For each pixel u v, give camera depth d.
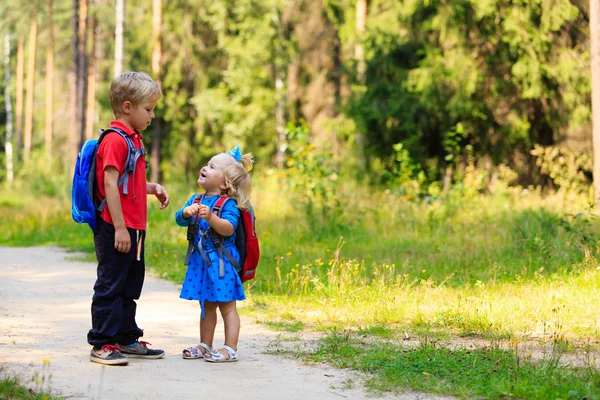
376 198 20.34
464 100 24.33
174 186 23.11
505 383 5.25
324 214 16.73
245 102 41.12
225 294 5.95
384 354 6.21
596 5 17.48
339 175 17.77
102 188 5.77
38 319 7.66
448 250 13.28
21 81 53.66
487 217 17.62
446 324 7.77
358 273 10.42
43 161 43.94
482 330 7.38
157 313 8.37
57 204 25.42
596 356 6.39
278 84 39.16
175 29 42.81
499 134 25.89
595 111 17.48
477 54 25.06
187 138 42.72
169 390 5.05
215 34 43.81
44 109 60.69
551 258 11.27
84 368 5.56
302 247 14.32
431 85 24.67
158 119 43.56
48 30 50.72
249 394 5.06
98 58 47.97
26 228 19.80
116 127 5.84
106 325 5.74
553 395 5.02
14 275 11.28
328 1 33.78
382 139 27.31
